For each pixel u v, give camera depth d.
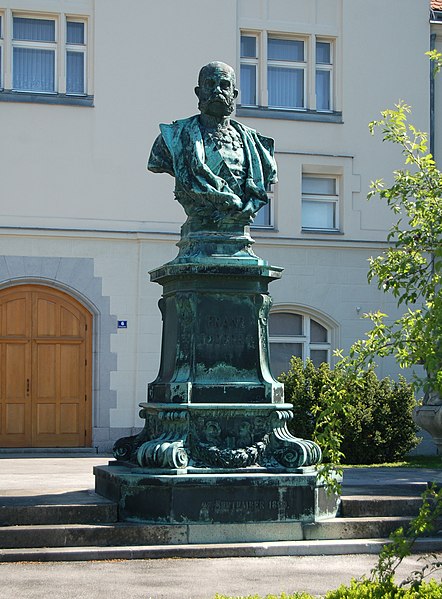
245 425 10.44
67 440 22.23
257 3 24.27
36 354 22.22
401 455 20.19
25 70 22.78
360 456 19.77
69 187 22.56
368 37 24.81
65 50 22.86
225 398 10.47
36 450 21.80
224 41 23.78
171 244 22.95
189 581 8.67
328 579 8.84
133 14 23.22
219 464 10.16
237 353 10.63
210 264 10.49
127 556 9.52
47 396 22.20
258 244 23.70
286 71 24.59
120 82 23.03
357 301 24.16
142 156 23.00
